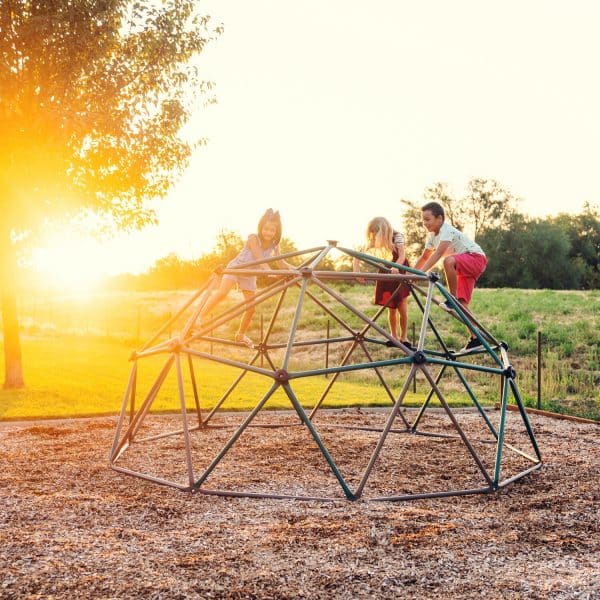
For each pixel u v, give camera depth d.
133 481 5.84
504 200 61.66
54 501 5.12
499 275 59.12
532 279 58.62
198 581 3.53
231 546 4.11
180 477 6.05
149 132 12.60
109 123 11.72
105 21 11.57
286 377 5.34
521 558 3.98
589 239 63.88
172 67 12.77
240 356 22.75
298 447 7.45
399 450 7.38
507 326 22.05
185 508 5.02
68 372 15.59
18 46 11.32
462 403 11.56
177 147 13.12
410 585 3.54
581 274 59.34
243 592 3.40
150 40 12.38
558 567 3.84
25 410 9.88
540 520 4.80
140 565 3.75
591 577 3.68
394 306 7.53
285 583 3.53
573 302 25.48
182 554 3.95
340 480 5.33
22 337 27.44
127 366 17.52
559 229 60.00
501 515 4.95
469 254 6.81
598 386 14.97
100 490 5.52
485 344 6.55
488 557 3.98
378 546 4.13
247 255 7.42
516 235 58.91
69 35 11.38
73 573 3.62
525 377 16.11
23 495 5.29
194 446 7.48
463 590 3.48
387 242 7.26
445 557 3.96
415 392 13.66
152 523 4.62
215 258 50.47
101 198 13.20
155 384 6.57
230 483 5.82
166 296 43.81
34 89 11.62
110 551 3.98
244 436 8.14
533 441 6.60
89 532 4.37
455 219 64.19
